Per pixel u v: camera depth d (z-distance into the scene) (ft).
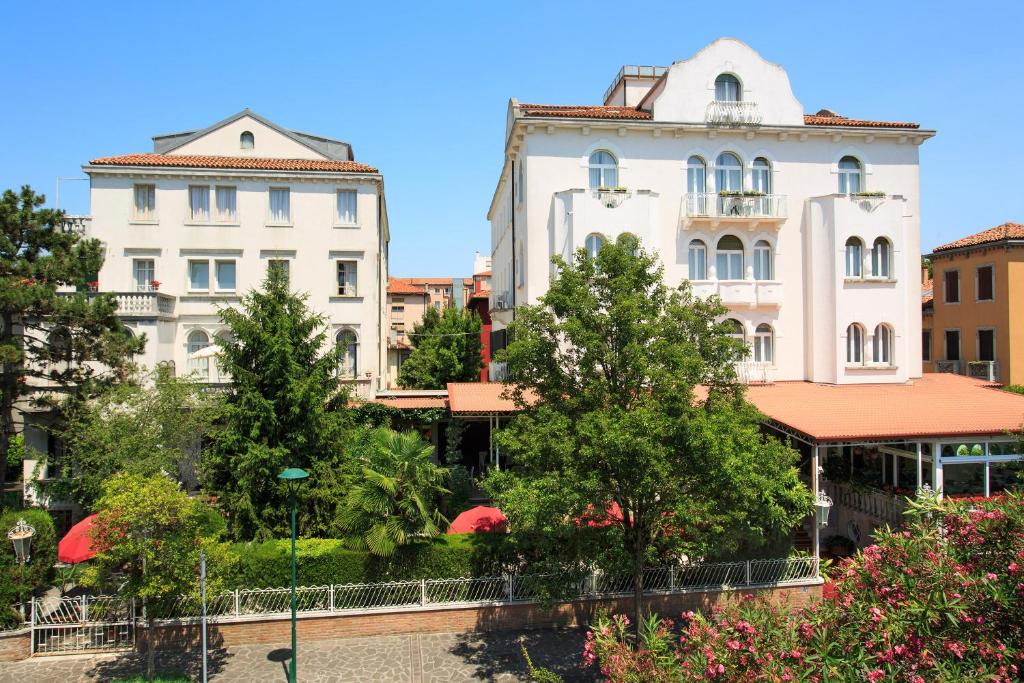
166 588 48.60
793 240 98.32
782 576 65.31
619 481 49.34
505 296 117.91
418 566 61.16
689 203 95.20
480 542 62.08
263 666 53.67
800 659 28.09
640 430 45.78
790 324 98.32
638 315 51.37
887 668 26.78
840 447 90.12
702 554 58.75
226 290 97.60
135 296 90.33
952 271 120.98
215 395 79.10
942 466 80.28
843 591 32.22
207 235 96.84
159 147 112.98
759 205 96.32
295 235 98.48
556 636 59.21
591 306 52.90
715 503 50.16
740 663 28.78
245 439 67.51
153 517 49.03
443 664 54.19
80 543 58.23
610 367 53.88
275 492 66.64
